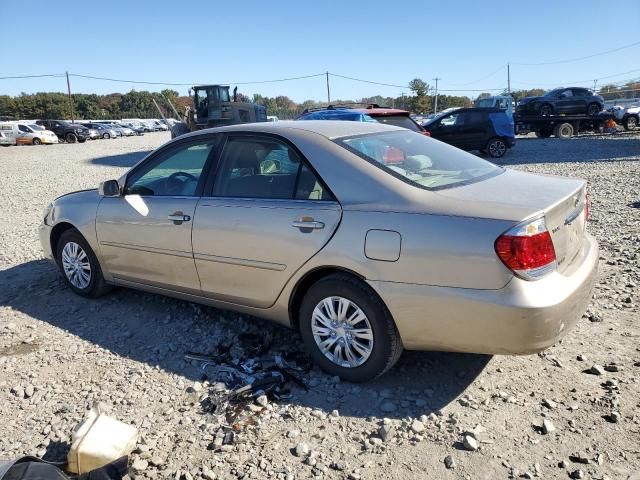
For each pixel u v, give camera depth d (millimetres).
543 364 3568
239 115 21875
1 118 86938
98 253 4797
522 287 2842
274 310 3748
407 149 3801
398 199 3188
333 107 14773
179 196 4195
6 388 3625
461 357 3729
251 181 3824
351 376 3439
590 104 26656
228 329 4367
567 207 3189
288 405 3283
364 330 3322
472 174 3643
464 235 2926
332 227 3326
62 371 3818
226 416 3199
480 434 2920
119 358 3977
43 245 5402
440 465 2721
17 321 4703
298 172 3594
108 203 4684
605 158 15367
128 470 2752
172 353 4023
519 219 2852
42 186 14586
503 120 17578
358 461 2781
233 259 3799
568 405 3123
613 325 4039
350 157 3451
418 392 3350
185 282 4199
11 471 2414
